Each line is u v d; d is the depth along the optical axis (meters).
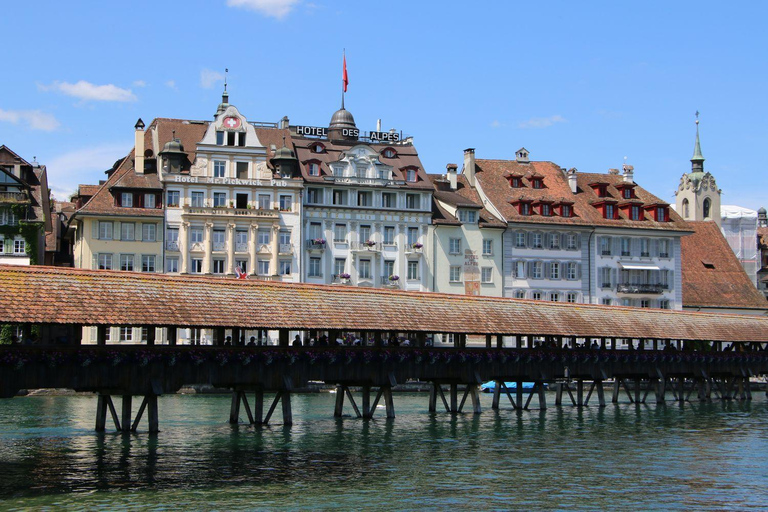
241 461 39.19
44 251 88.81
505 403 70.00
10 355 37.66
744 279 108.38
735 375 73.31
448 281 92.19
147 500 31.91
